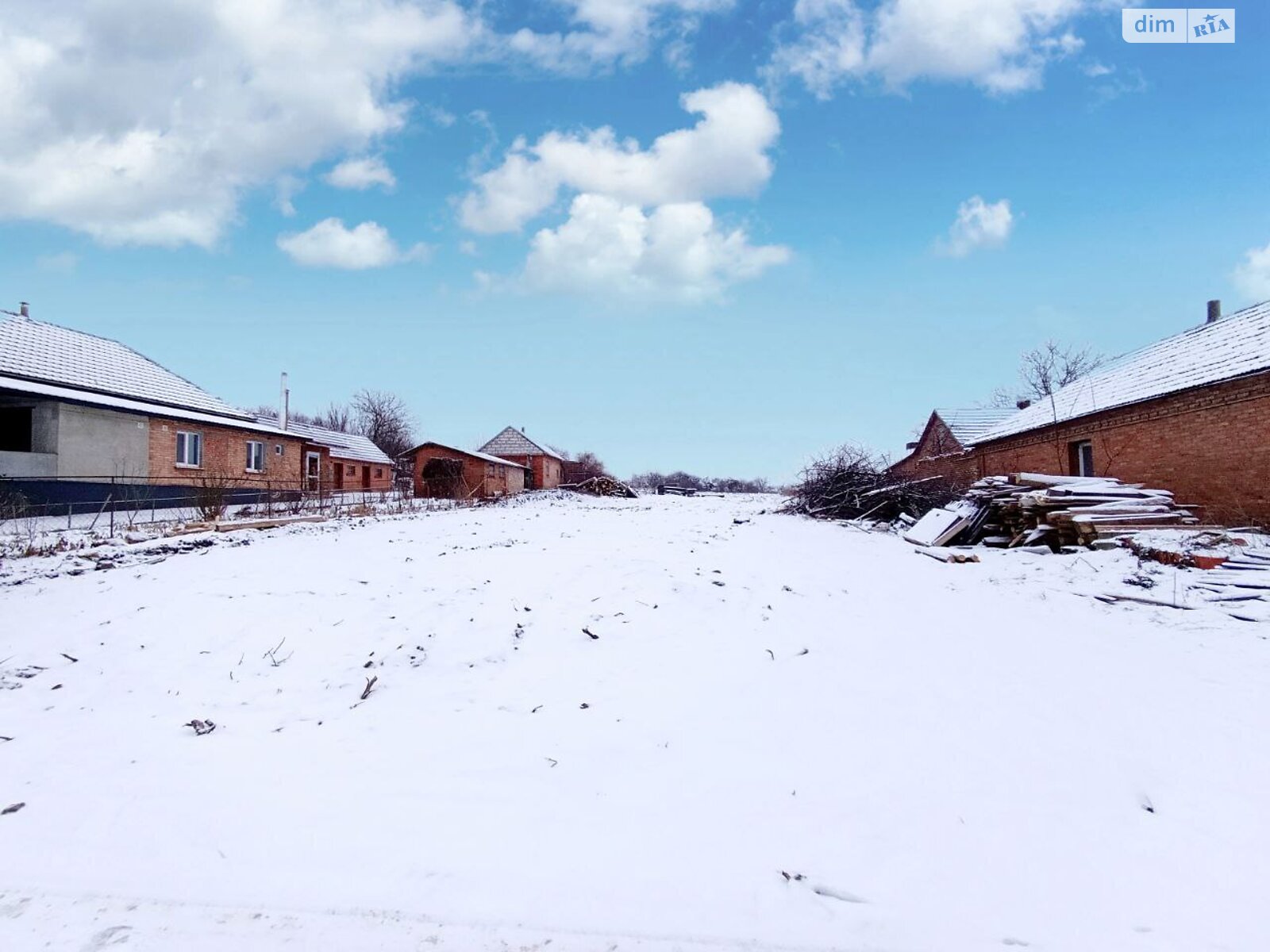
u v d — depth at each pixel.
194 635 5.98
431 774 3.42
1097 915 2.30
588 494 37.56
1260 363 10.75
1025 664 5.04
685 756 3.57
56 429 16.09
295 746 3.82
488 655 5.43
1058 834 2.80
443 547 10.95
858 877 2.53
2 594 7.62
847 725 3.93
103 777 3.46
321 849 2.75
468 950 2.19
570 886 2.48
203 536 11.71
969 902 2.38
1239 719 3.95
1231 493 11.38
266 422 25.97
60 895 2.49
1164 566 8.26
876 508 16.91
